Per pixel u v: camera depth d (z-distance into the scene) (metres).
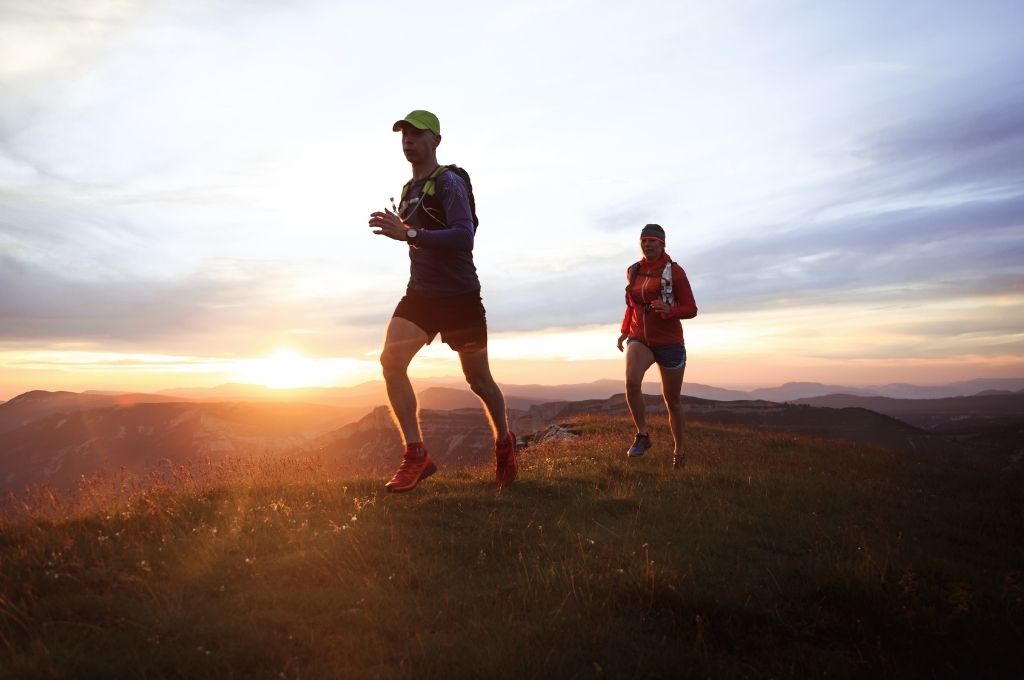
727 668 2.89
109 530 4.43
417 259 5.42
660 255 8.04
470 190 5.55
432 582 3.64
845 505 6.66
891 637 3.39
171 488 5.66
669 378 8.20
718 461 9.48
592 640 3.01
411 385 5.62
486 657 2.76
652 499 6.04
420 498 5.50
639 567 3.93
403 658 2.71
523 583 3.68
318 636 2.91
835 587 3.85
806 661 3.06
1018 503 7.84
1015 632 3.41
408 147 5.46
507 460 6.24
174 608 3.11
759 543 4.93
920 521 6.38
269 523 4.63
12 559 3.73
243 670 2.62
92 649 2.71
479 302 5.60
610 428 13.48
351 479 6.37
